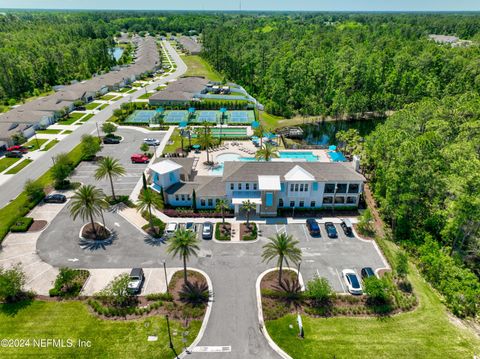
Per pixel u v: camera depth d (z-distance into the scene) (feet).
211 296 137.28
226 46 618.44
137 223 184.75
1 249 163.43
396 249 168.04
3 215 187.83
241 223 185.37
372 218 182.29
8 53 485.15
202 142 258.16
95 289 140.46
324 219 190.39
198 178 213.87
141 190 217.36
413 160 169.78
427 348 117.19
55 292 136.26
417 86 399.03
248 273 150.20
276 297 137.08
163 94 409.28
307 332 122.31
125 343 117.29
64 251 162.71
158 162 208.74
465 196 148.56
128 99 432.66
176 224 180.14
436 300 138.51
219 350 115.34
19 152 265.13
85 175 237.04
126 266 153.58
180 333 121.08
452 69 413.18
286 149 290.15
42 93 468.75
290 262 157.07
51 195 203.72
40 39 626.64
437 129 236.02
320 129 370.12
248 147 291.79
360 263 157.58
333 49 536.42
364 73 408.67
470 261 164.45
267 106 395.34
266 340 119.14
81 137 296.71
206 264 155.22
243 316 128.36
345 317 128.98
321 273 150.92
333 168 196.13
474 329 125.90
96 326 123.65
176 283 143.74
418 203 175.01
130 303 133.39
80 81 524.93
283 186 191.93
